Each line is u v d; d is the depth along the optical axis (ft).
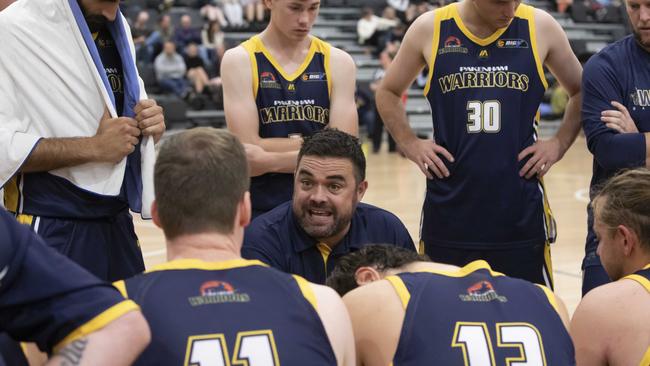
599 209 10.59
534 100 15.37
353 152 12.55
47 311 7.06
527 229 15.39
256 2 75.25
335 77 15.92
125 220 13.24
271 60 15.71
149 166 12.57
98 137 12.16
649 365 9.61
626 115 14.62
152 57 65.67
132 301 7.56
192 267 8.13
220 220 8.27
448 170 15.48
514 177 15.23
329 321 8.25
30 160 11.82
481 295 9.08
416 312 8.89
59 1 12.14
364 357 9.05
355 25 80.43
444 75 15.37
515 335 8.86
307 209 12.56
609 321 9.82
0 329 7.21
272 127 15.75
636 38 14.76
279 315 8.04
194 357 7.70
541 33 15.28
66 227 12.37
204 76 65.21
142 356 7.72
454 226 15.49
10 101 12.00
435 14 15.52
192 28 69.05
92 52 12.21
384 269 9.82
